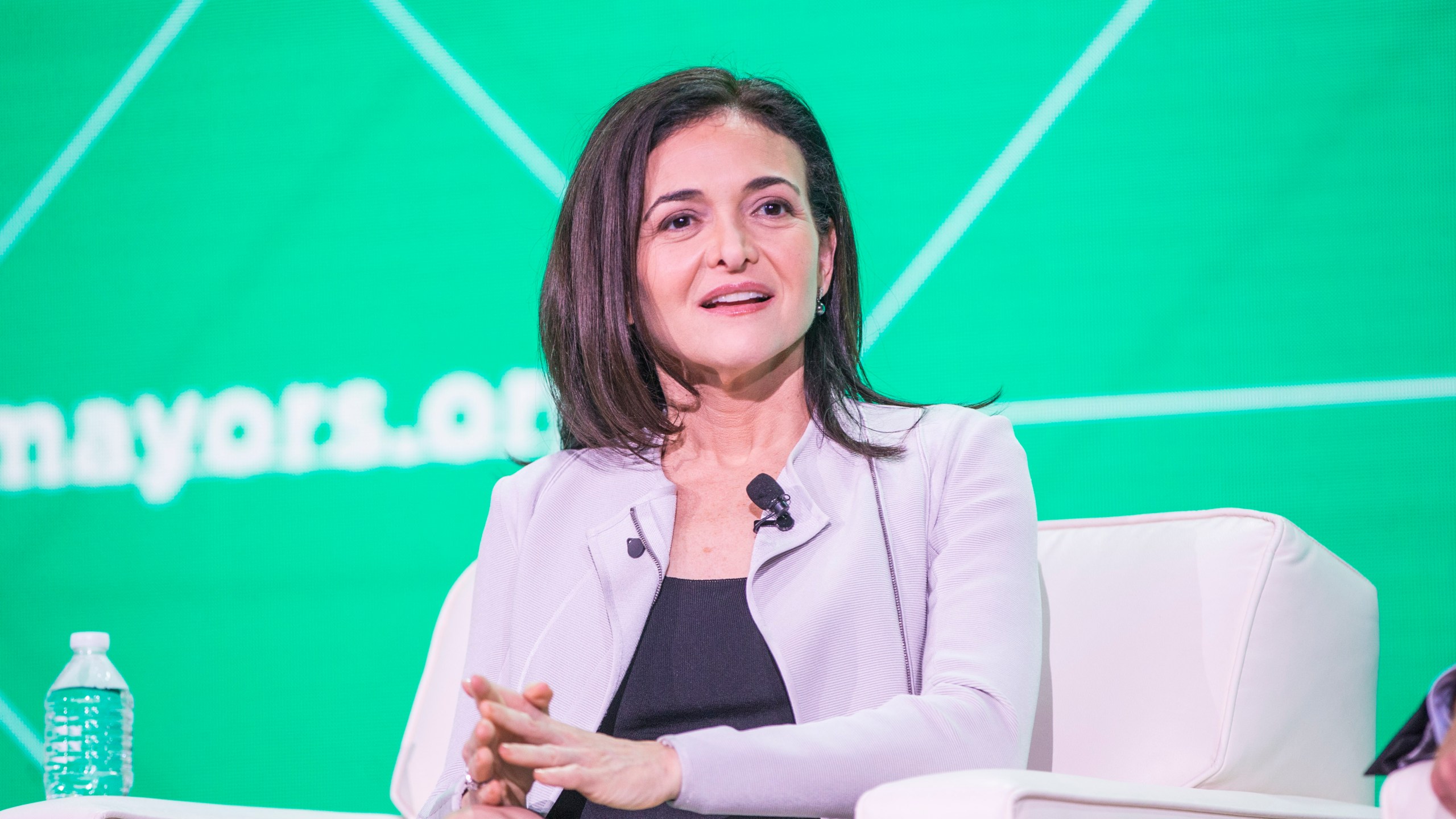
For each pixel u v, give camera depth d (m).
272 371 13.20
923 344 11.91
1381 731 10.73
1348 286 11.21
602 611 5.59
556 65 12.93
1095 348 11.62
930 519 5.55
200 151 13.52
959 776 3.93
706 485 5.89
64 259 13.64
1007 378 11.74
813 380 6.03
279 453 13.12
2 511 13.51
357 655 12.80
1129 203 11.70
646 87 6.04
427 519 12.79
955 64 12.15
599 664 5.50
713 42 12.62
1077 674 5.72
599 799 4.23
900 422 5.93
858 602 5.35
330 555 12.92
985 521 5.41
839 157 12.23
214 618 13.06
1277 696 5.38
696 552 5.66
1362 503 11.00
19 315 13.65
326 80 13.37
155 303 13.46
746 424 5.98
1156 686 5.53
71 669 10.29
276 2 13.52
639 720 5.43
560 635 5.64
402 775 6.73
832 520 5.57
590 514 5.95
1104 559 5.91
